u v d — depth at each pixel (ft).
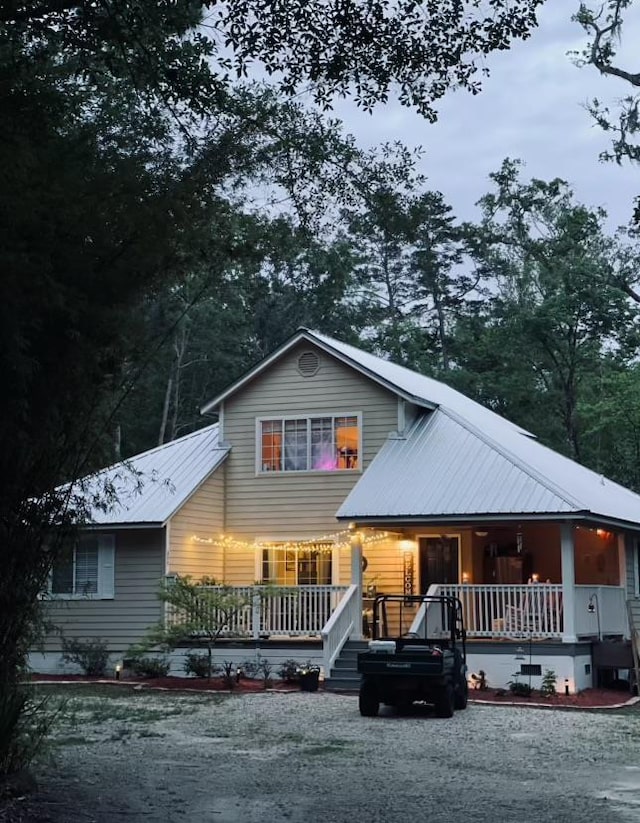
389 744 43.70
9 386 27.17
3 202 26.03
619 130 89.56
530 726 50.39
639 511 86.22
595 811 30.27
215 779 35.12
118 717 51.98
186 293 46.52
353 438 82.38
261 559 83.46
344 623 70.74
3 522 29.60
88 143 30.09
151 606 77.00
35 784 31.58
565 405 145.38
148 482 81.51
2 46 30.12
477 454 75.82
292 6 33.83
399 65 35.76
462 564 79.30
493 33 35.37
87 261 28.86
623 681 72.43
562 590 67.36
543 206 146.00
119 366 32.19
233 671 71.87
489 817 29.45
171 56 33.88
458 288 181.78
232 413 86.38
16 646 31.22
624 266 136.15
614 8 84.07
